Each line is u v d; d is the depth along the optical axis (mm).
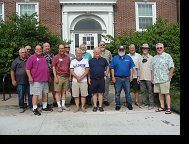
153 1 21719
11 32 16062
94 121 9445
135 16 21469
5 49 15383
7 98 14391
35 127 8820
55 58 10953
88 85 11344
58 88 10938
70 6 20781
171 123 9062
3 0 20719
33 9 20969
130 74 11195
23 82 11031
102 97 11047
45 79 10703
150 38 15922
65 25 20797
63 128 8648
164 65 10469
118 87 11102
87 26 21172
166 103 11102
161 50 10586
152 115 10227
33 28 16344
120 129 8445
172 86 14773
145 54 11281
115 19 21281
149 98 11281
